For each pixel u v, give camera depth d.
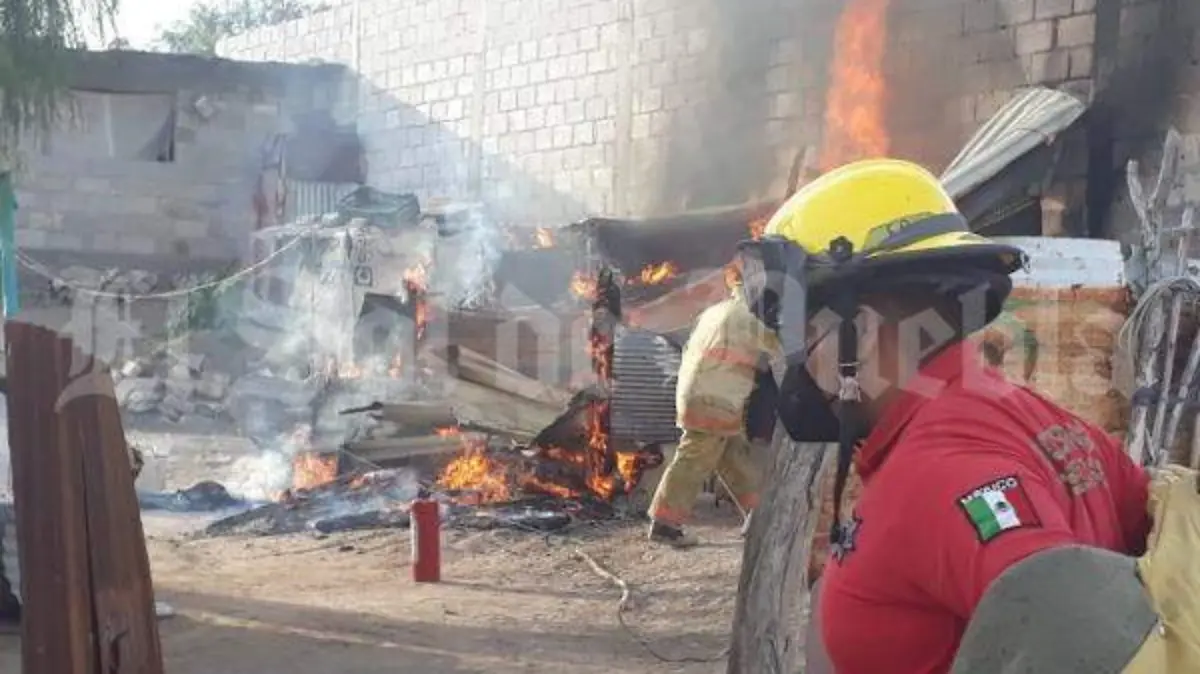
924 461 1.38
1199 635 1.18
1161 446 6.03
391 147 22.70
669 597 6.99
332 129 23.67
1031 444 1.43
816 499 3.93
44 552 4.30
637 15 17.47
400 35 22.33
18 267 21.17
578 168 18.75
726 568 7.68
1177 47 10.55
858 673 1.45
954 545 1.29
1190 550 1.25
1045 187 10.54
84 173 22.84
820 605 1.54
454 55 21.19
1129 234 10.62
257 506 10.22
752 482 8.15
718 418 7.80
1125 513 1.54
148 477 11.59
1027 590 1.22
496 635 6.13
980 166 10.27
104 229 22.98
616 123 17.97
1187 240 6.59
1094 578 1.21
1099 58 11.23
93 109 22.84
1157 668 1.17
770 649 3.95
